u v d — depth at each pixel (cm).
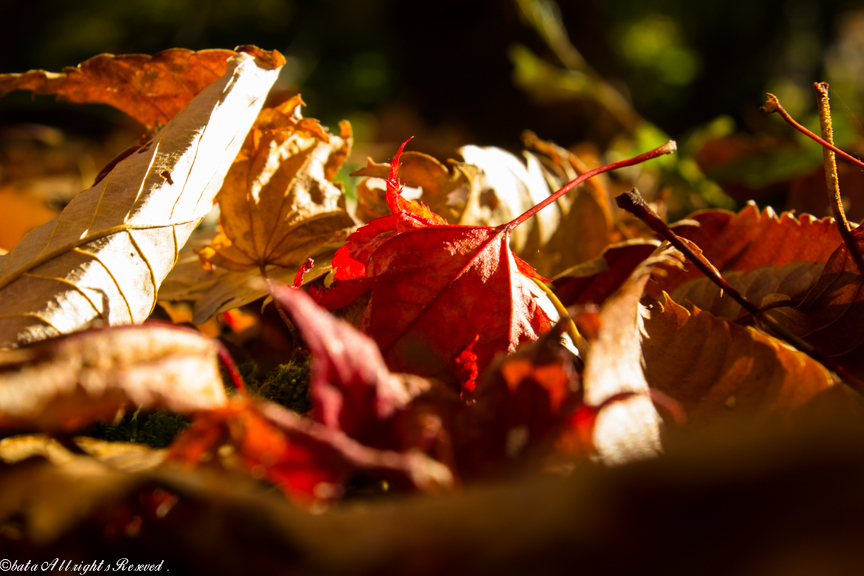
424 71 136
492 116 124
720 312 33
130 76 34
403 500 25
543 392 28
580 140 103
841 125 47
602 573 21
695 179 52
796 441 21
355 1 236
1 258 31
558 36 121
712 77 172
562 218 37
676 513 21
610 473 22
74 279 30
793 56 181
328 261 33
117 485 23
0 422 25
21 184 63
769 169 47
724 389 30
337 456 24
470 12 129
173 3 242
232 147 33
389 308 31
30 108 123
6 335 29
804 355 29
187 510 26
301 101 34
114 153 81
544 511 21
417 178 35
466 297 31
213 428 26
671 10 191
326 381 27
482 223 35
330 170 35
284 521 23
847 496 20
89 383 26
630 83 181
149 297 31
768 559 20
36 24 221
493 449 27
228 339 35
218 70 34
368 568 22
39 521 22
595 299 34
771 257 34
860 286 31
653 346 30
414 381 28
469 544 22
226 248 34
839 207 31
